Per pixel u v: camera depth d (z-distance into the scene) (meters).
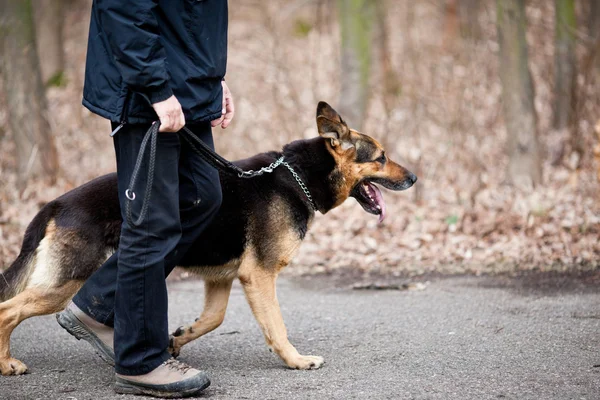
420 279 7.13
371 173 5.07
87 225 4.25
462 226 8.37
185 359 4.75
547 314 5.62
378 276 7.32
